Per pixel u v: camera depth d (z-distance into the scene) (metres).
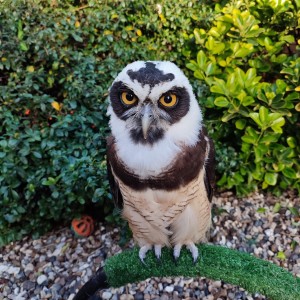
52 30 1.07
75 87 0.97
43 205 0.93
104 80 1.04
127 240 0.95
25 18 1.07
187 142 0.49
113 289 0.87
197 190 0.53
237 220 1.02
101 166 0.88
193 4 1.20
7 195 0.90
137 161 0.49
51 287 0.89
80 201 0.89
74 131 0.97
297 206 1.05
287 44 1.10
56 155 0.90
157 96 0.47
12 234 0.98
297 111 0.99
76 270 0.92
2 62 1.01
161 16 1.15
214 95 1.00
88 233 0.99
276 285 0.50
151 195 0.51
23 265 0.94
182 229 0.55
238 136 1.02
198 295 0.85
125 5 1.14
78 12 1.15
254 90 0.95
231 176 1.02
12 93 0.99
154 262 0.57
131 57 1.11
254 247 0.95
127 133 0.50
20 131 0.96
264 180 1.05
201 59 1.00
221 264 0.54
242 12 1.06
